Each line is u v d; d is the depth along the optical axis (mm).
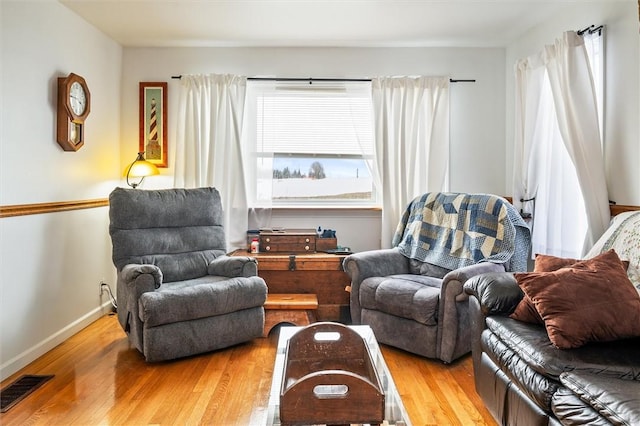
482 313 2189
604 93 2766
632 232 2197
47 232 2963
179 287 2920
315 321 3400
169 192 3441
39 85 2879
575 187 3021
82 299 3400
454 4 3150
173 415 2123
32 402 2246
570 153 2816
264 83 4078
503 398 1918
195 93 3941
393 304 2895
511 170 4023
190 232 3436
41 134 2900
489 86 4105
